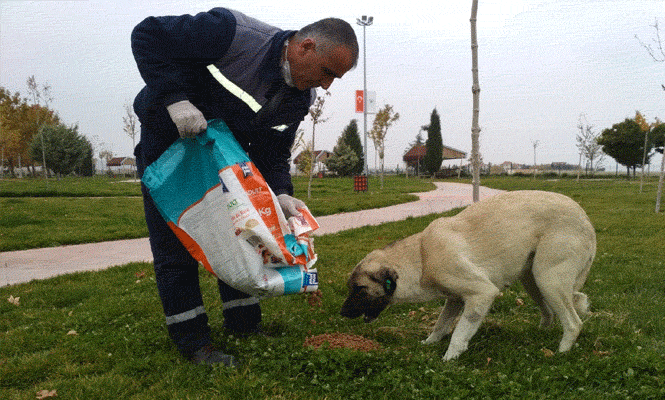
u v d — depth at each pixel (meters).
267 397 3.10
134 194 28.69
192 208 3.35
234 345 4.04
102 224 13.97
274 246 3.26
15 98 60.62
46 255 9.55
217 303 5.68
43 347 4.36
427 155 75.50
